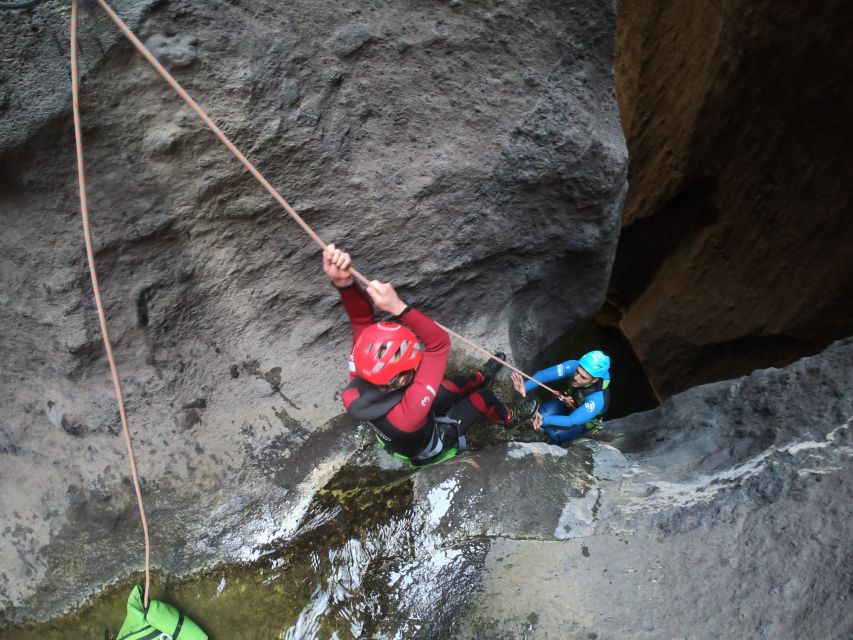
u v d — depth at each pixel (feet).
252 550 8.15
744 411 9.54
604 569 6.89
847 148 17.37
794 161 18.71
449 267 9.75
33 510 8.41
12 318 7.60
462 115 8.77
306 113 7.60
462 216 9.37
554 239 10.69
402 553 7.43
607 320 27.50
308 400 9.33
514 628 6.60
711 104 19.53
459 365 10.28
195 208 7.68
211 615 7.81
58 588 8.18
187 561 8.16
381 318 9.84
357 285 6.93
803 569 6.43
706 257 22.45
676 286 23.54
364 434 9.08
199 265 8.20
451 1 8.14
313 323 9.32
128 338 8.14
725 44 18.08
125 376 8.34
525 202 9.92
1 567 8.33
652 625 6.40
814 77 16.83
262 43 7.07
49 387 8.16
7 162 6.48
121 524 8.38
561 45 9.16
